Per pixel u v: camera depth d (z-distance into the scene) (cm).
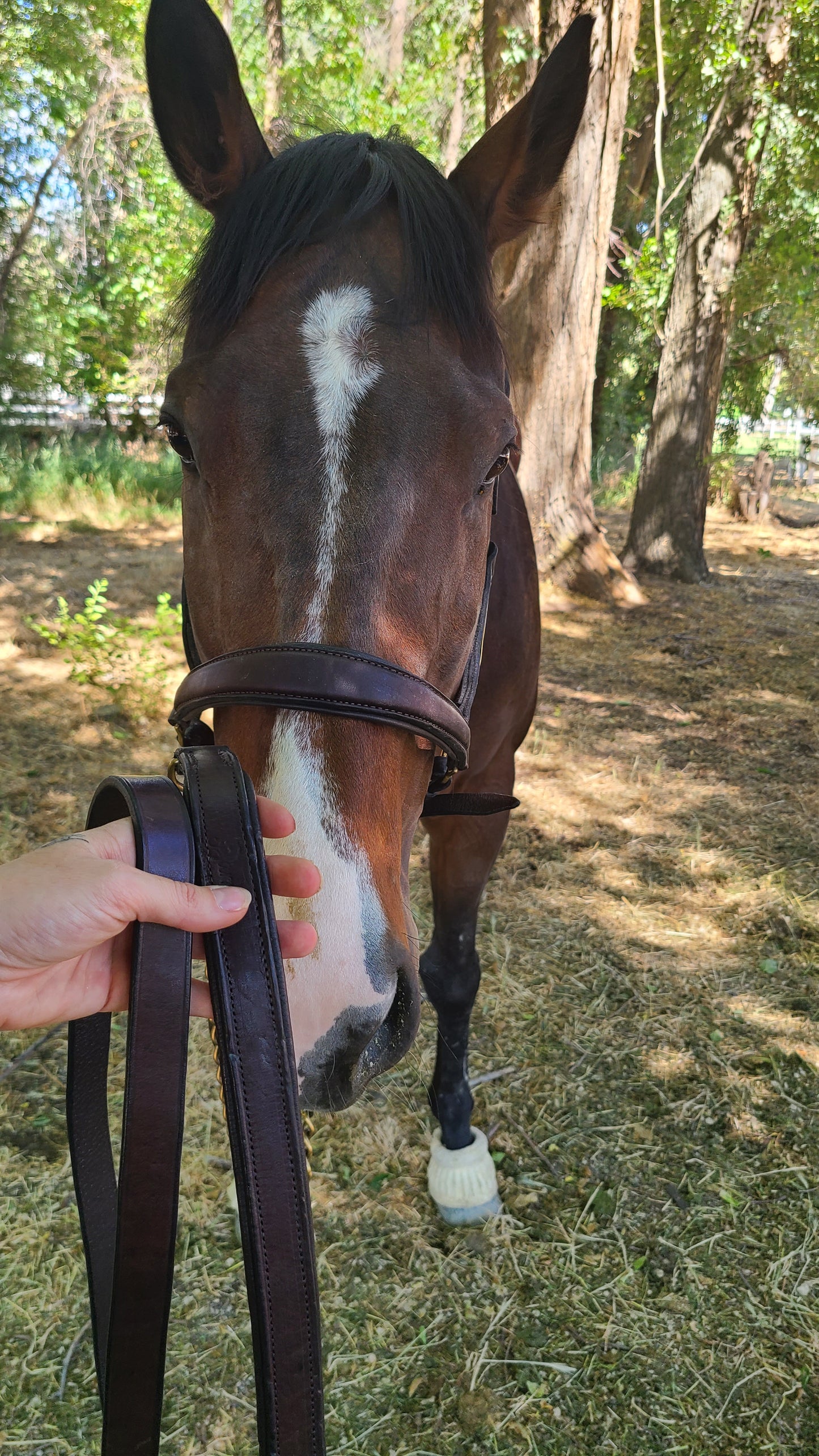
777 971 272
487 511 124
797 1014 253
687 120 1062
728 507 1179
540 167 141
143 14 920
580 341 662
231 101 131
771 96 693
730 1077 230
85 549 805
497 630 175
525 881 320
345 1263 181
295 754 95
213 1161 204
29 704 445
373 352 106
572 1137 212
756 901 308
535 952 279
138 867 71
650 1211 193
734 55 676
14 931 67
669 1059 236
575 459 697
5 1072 229
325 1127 213
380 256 115
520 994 258
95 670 436
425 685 103
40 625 454
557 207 146
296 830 93
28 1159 203
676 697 508
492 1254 183
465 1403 156
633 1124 215
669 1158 206
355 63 916
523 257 643
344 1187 199
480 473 112
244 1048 68
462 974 197
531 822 363
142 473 1084
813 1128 215
